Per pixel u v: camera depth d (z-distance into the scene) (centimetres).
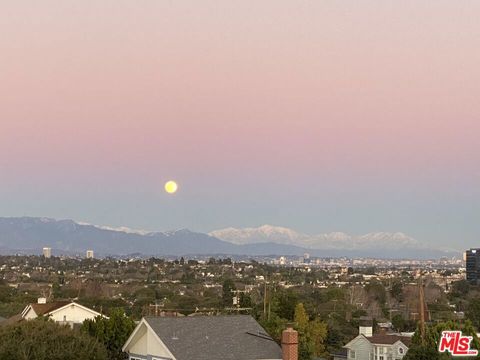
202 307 12019
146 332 4584
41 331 4569
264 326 6944
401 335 8188
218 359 4244
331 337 8894
